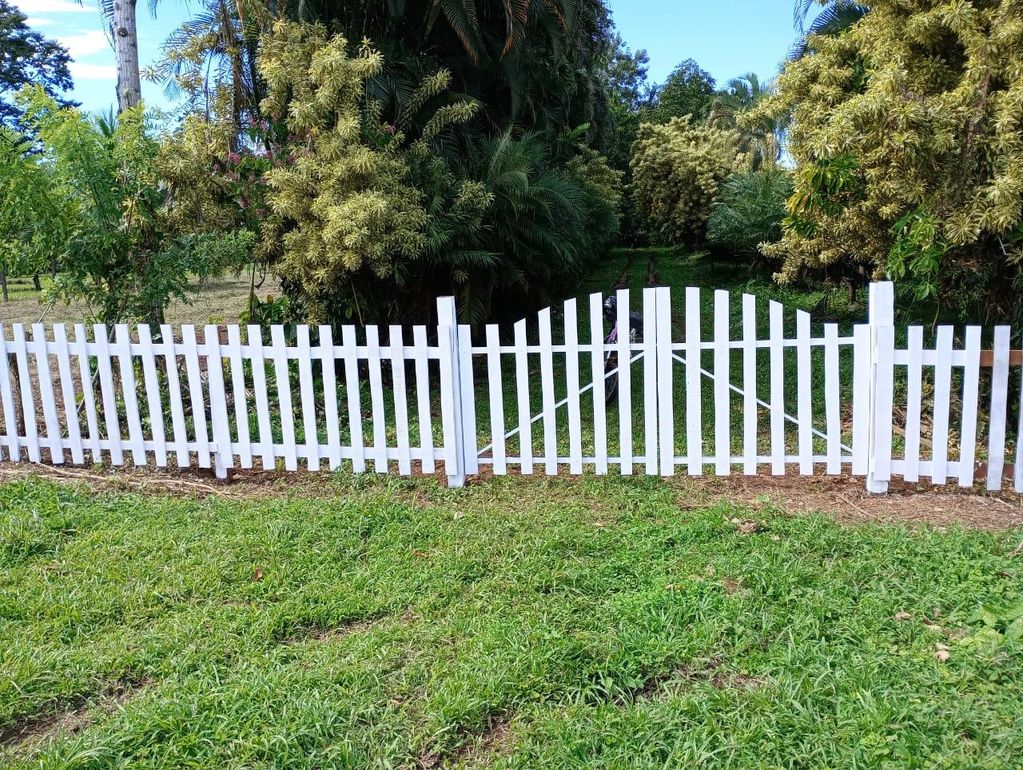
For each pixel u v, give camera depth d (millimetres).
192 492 5746
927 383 7180
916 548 4316
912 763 2617
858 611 3664
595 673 3246
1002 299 6465
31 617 3816
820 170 6059
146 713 2973
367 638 3553
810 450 5465
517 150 9617
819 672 3178
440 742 2840
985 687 3033
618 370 5617
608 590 4027
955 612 3605
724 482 5730
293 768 2734
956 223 5488
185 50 9102
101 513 5195
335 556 4477
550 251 10945
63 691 3197
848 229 6992
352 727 2938
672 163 28641
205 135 8242
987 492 5371
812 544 4477
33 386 9078
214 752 2789
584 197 12891
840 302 13812
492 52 10281
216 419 5992
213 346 5910
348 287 8695
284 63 8062
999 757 2637
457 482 5746
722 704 2986
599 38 16328
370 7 9320
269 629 3627
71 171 6629
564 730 2863
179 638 3564
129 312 7195
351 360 5801
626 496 5441
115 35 9992
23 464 6414
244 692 3098
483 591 4008
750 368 5449
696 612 3676
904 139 5430
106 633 3697
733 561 4230
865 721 2840
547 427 5691
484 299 10250
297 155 8008
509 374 10383
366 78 8305
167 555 4488
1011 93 5176
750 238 17172
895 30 6117
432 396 9109
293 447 5953
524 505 5355
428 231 8320
